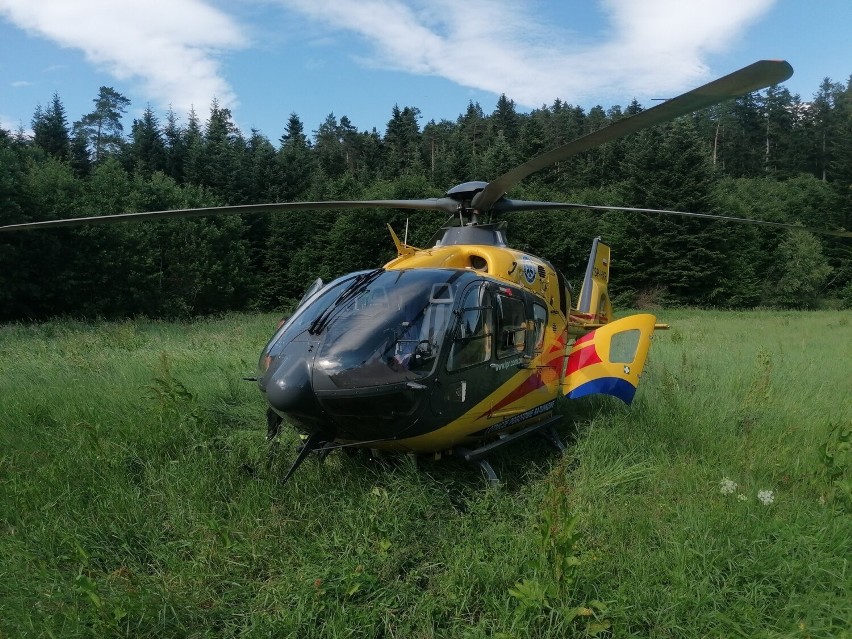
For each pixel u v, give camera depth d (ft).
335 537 12.23
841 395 23.91
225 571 11.57
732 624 9.68
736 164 244.22
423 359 13.48
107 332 47.75
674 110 10.55
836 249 157.89
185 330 52.16
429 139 255.09
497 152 170.19
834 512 13.23
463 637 9.75
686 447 17.31
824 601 10.28
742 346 39.37
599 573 10.91
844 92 274.57
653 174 135.13
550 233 132.46
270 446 16.21
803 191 174.91
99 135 242.37
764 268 145.48
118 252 90.02
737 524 12.48
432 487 14.15
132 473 15.74
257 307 120.37
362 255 131.13
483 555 11.75
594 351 18.31
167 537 12.98
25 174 88.69
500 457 17.07
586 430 18.07
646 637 9.82
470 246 17.87
